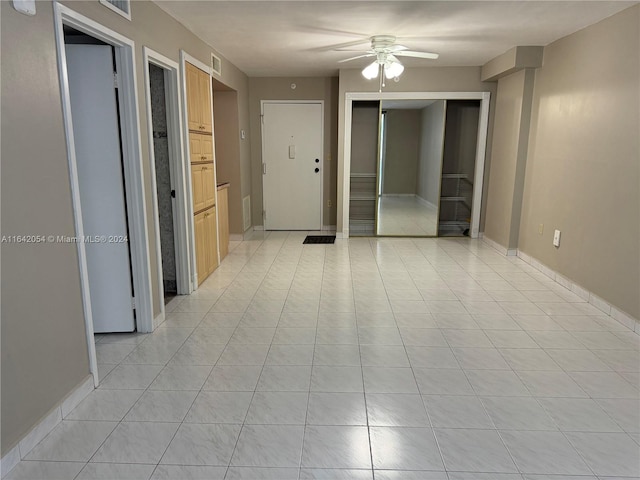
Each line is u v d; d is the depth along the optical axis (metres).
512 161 5.34
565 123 4.29
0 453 1.81
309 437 2.09
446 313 3.61
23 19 1.86
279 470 1.88
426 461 1.93
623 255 3.37
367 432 2.12
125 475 1.85
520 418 2.23
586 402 2.36
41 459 1.93
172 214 3.96
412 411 2.29
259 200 7.02
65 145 2.16
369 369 2.71
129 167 2.95
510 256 5.47
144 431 2.13
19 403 1.91
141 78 3.00
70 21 2.20
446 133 6.30
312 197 7.01
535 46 4.71
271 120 6.77
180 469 1.88
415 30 4.01
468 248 5.90
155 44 3.24
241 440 2.06
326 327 3.34
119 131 2.91
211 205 4.73
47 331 2.07
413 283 4.40
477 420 2.21
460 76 5.96
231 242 6.31
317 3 3.24
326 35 4.18
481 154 6.16
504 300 3.91
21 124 1.86
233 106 6.00
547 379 2.59
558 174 4.42
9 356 1.83
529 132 5.09
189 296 4.05
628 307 3.31
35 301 1.98
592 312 3.62
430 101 6.15
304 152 6.87
